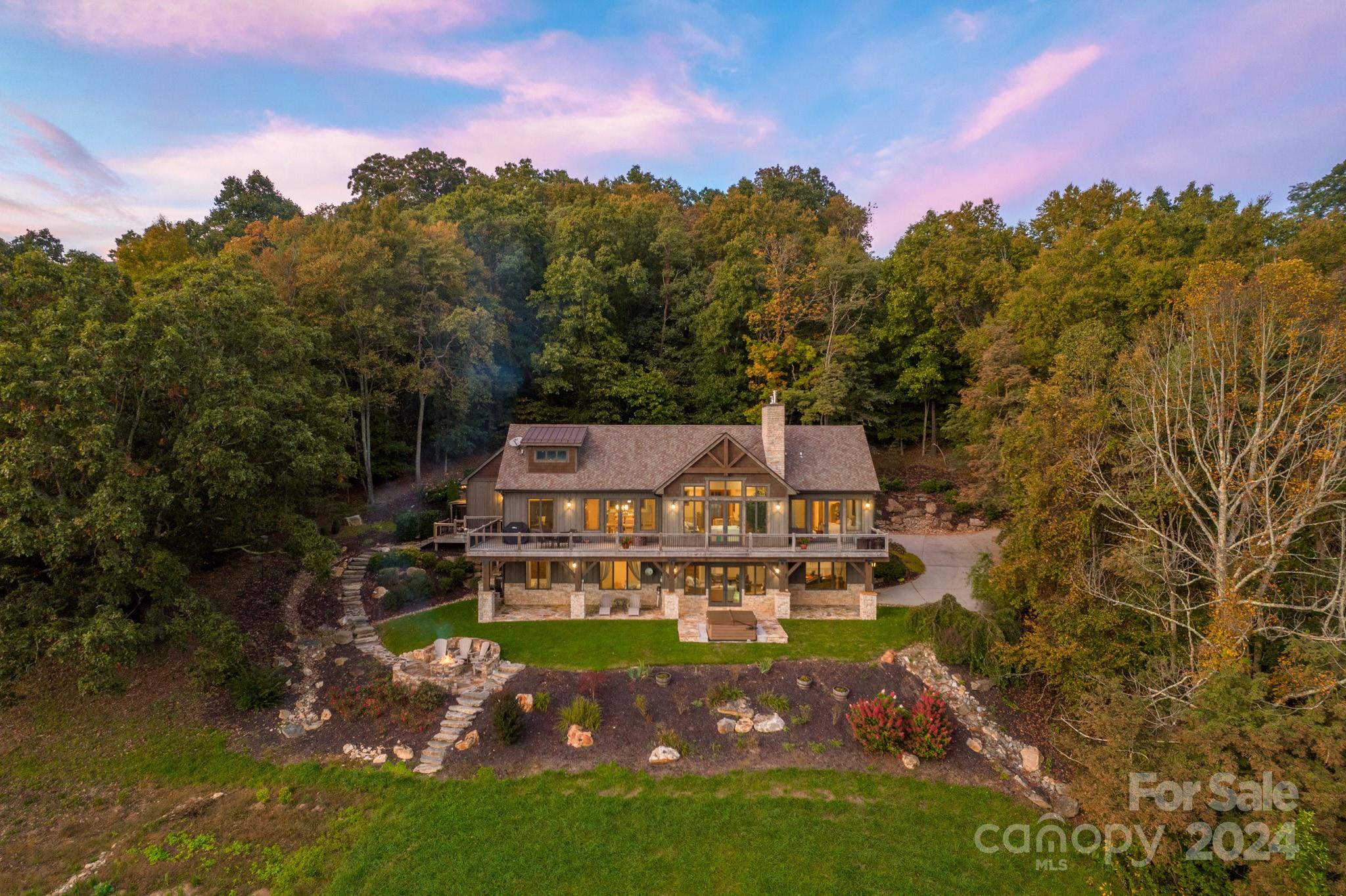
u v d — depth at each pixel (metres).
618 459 29.73
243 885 14.95
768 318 42.38
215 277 21.80
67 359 17.67
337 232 38.75
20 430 17.41
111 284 20.81
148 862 15.50
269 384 23.81
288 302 35.72
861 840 16.45
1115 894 14.95
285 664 23.19
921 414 47.41
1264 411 17.53
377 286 37.66
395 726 20.28
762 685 21.89
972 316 43.81
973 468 36.34
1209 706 14.66
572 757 19.09
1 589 20.38
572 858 15.78
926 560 33.59
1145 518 18.75
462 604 28.44
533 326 47.53
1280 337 17.33
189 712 20.59
